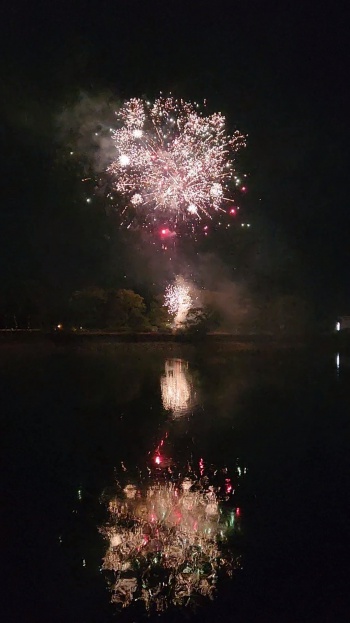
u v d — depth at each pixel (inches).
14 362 703.7
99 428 381.1
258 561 202.1
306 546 213.3
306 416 419.2
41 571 195.2
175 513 243.1
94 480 283.7
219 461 314.3
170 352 823.7
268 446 343.9
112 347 868.0
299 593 182.9
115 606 176.2
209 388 529.7
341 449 336.8
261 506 250.8
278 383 561.9
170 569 197.0
